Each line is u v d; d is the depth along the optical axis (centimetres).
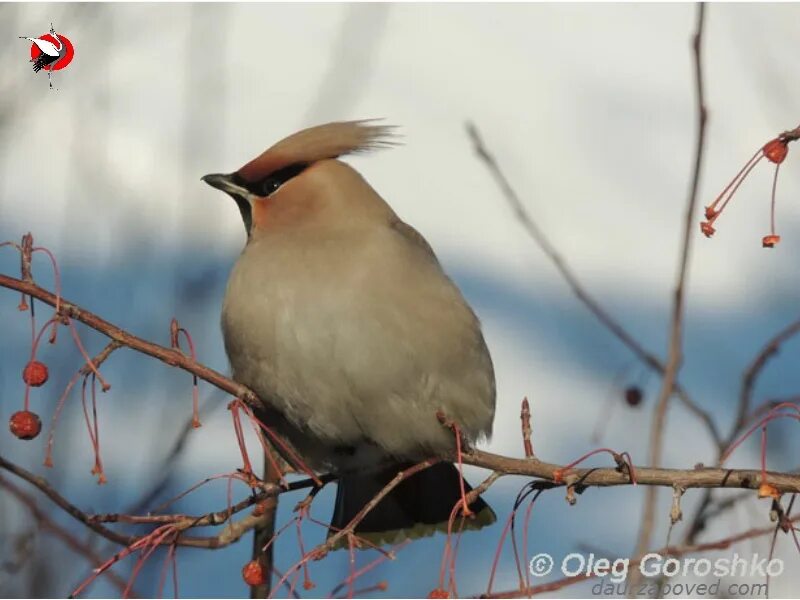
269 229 1029
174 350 860
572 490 865
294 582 852
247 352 1008
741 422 1005
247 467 857
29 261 827
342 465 1054
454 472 1057
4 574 955
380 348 985
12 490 897
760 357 1012
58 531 904
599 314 1051
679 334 934
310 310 987
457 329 1002
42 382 821
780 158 832
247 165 1051
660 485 858
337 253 1001
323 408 1004
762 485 835
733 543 888
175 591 838
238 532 968
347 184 1037
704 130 944
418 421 1005
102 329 836
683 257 943
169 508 998
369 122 1084
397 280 994
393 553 863
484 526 1062
